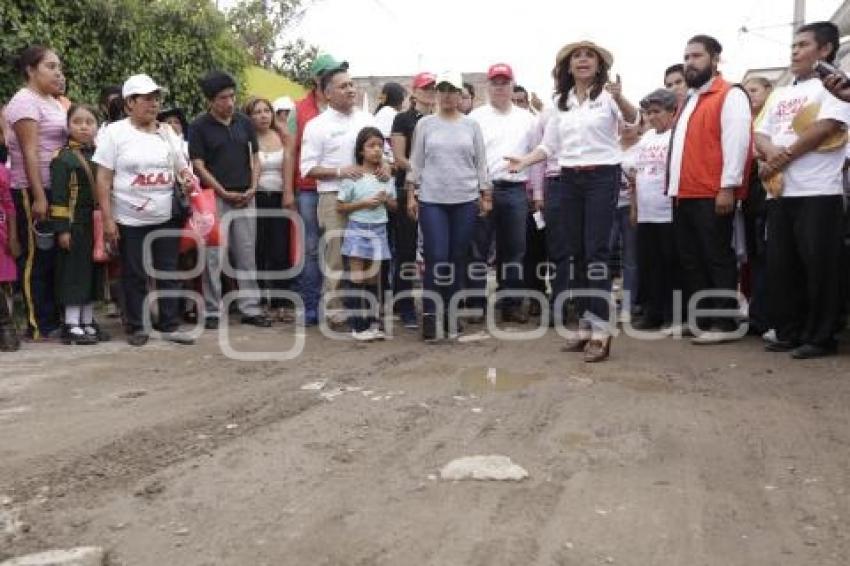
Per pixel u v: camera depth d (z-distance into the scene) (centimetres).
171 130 636
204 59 1015
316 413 415
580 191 542
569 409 420
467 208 626
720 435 375
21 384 479
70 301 600
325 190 663
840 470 330
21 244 614
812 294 532
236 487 314
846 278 587
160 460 345
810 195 524
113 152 594
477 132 630
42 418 408
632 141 725
